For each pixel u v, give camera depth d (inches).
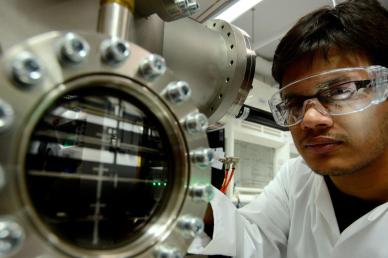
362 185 32.2
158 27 23.2
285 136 78.5
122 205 16.6
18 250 11.2
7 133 11.1
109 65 13.9
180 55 25.7
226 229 28.5
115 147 16.7
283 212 42.4
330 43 28.2
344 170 26.7
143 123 16.9
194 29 27.6
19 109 11.4
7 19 15.9
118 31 16.1
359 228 31.0
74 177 15.5
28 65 11.3
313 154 27.9
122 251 14.2
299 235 38.7
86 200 15.5
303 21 30.9
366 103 26.0
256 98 72.9
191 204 16.1
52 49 12.3
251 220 39.0
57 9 17.8
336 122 26.2
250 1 63.8
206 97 27.6
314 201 37.7
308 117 26.5
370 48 28.4
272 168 81.3
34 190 13.7
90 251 13.7
